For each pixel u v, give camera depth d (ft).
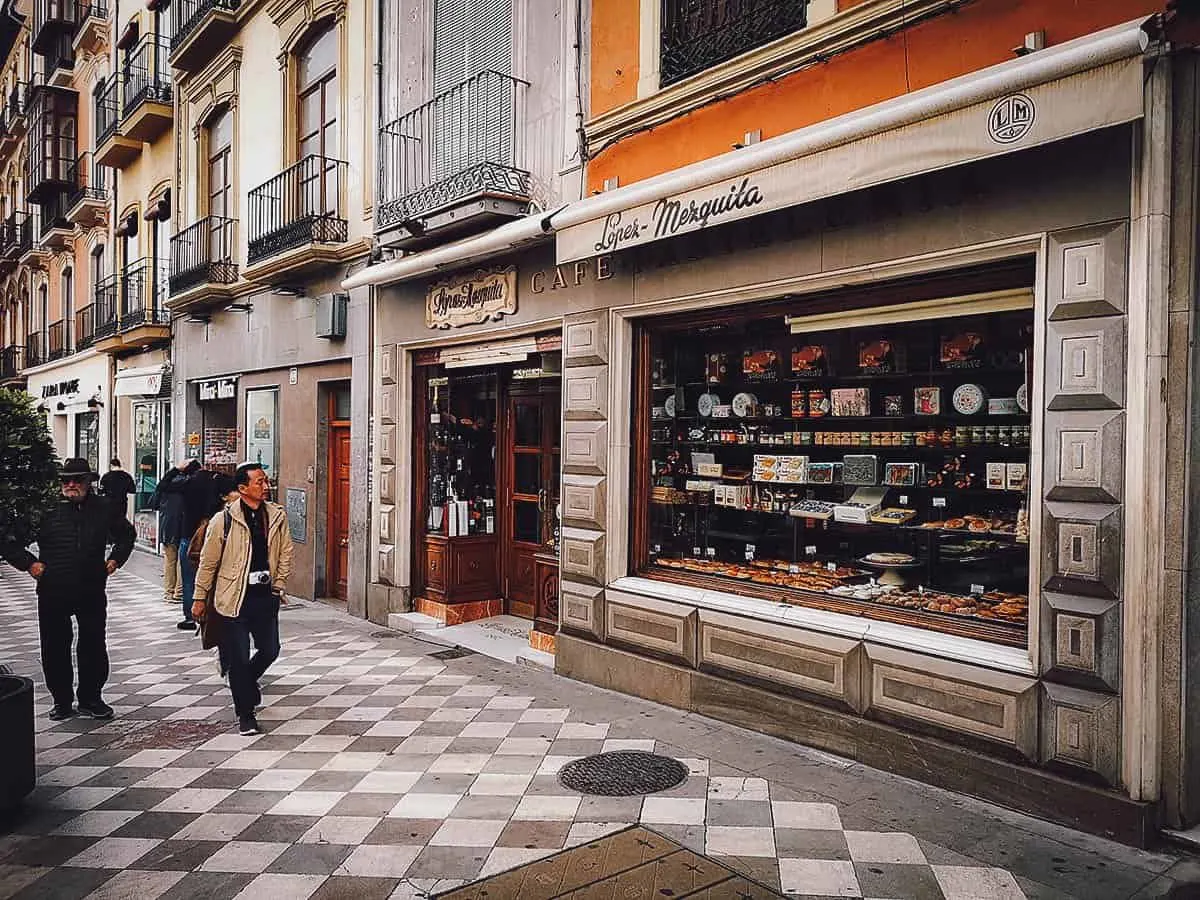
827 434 20.10
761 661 18.72
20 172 89.35
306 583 37.24
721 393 22.17
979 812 14.35
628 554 22.80
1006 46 15.01
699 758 17.24
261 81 40.75
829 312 18.90
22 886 12.46
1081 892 11.75
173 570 36.88
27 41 85.92
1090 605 13.48
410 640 28.53
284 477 39.09
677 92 20.83
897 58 16.60
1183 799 12.87
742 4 19.79
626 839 13.65
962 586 17.51
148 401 57.77
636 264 21.85
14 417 16.70
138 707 21.33
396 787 15.99
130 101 55.16
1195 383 12.75
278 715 20.48
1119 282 13.25
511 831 14.06
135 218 59.36
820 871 12.48
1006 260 15.15
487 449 31.01
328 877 12.64
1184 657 12.74
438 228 26.73
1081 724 13.51
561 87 24.64
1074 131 12.27
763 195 16.48
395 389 31.19
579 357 23.38
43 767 17.16
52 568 20.12
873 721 16.63
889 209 16.51
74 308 72.59
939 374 17.92
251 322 41.42
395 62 31.81
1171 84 12.81
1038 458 14.30
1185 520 12.66
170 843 13.80
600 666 22.62
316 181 36.70
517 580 30.30
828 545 20.02
